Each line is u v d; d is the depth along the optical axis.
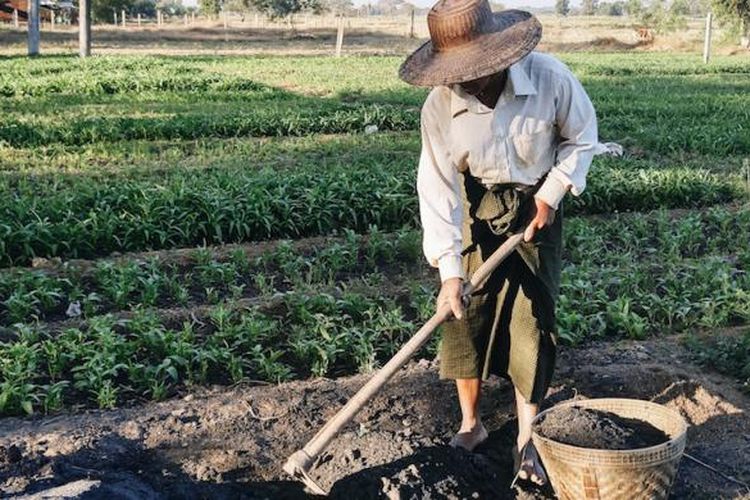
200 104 17.69
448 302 3.93
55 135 13.20
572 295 6.30
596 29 64.12
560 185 3.95
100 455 4.33
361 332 5.71
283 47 49.16
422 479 4.07
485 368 4.32
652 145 13.19
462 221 4.18
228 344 5.69
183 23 79.19
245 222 8.22
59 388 4.88
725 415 4.93
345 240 7.94
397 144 12.98
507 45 3.64
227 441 4.54
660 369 5.23
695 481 4.34
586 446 3.94
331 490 4.11
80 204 8.61
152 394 5.08
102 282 6.69
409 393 5.02
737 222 8.66
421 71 3.72
